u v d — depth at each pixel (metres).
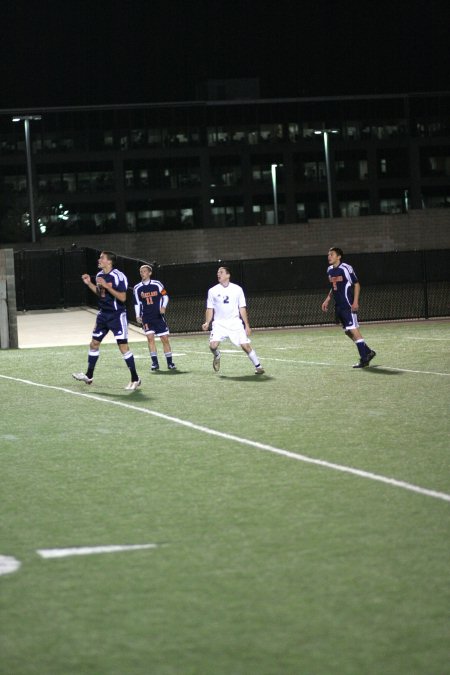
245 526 21.09
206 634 15.08
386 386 43.41
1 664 14.18
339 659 14.05
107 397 42.41
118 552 19.47
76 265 105.94
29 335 79.06
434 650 14.29
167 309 105.75
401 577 17.45
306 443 30.47
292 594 16.75
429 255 129.00
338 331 78.94
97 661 14.18
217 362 49.59
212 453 29.36
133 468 27.52
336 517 21.61
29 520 22.11
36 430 34.34
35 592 17.22
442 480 24.88
